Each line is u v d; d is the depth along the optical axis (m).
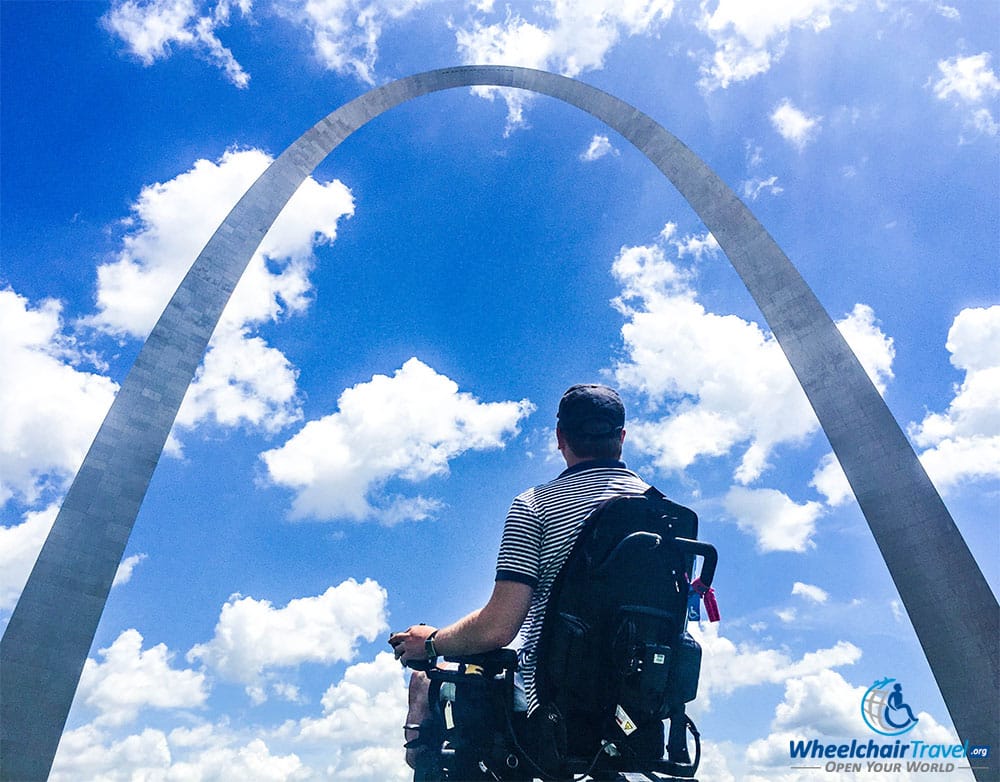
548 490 2.67
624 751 2.40
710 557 2.58
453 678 2.56
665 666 2.34
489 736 2.48
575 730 2.40
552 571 2.52
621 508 2.44
